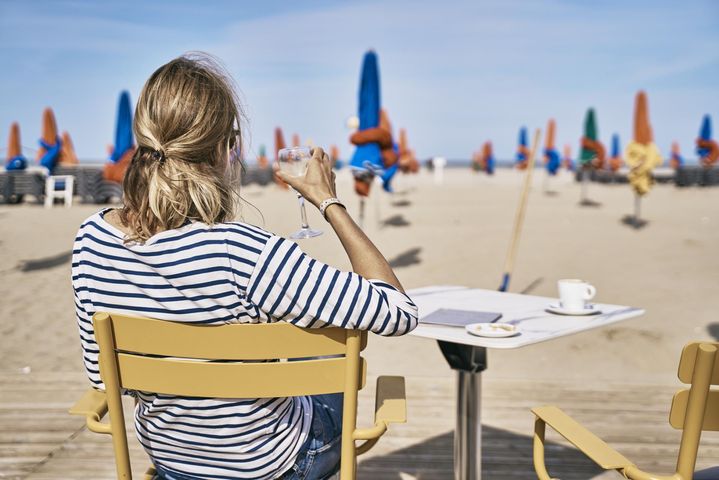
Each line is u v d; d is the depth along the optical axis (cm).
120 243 140
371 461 314
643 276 778
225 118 144
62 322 598
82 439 336
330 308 134
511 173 4856
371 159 811
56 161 1630
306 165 161
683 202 1719
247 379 139
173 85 140
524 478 295
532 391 411
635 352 510
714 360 132
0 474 296
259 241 135
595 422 358
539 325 211
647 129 1210
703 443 334
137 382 143
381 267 148
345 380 142
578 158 1717
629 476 141
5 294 702
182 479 153
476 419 235
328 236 1091
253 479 148
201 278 134
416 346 532
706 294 686
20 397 399
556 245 998
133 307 141
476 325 203
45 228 1174
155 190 136
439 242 1030
